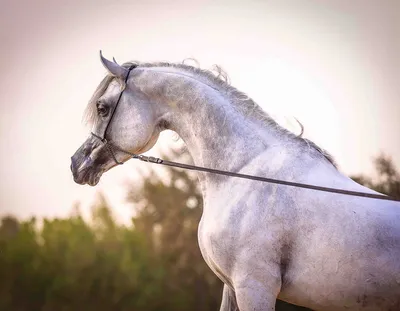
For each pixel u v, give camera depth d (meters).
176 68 7.91
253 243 7.17
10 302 36.12
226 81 7.90
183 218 33.12
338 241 6.98
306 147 7.44
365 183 24.34
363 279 6.94
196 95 7.69
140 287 33.72
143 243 34.06
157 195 33.56
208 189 7.65
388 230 6.94
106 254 35.47
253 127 7.59
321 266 7.03
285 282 7.21
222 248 7.30
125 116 7.83
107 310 34.28
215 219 7.41
